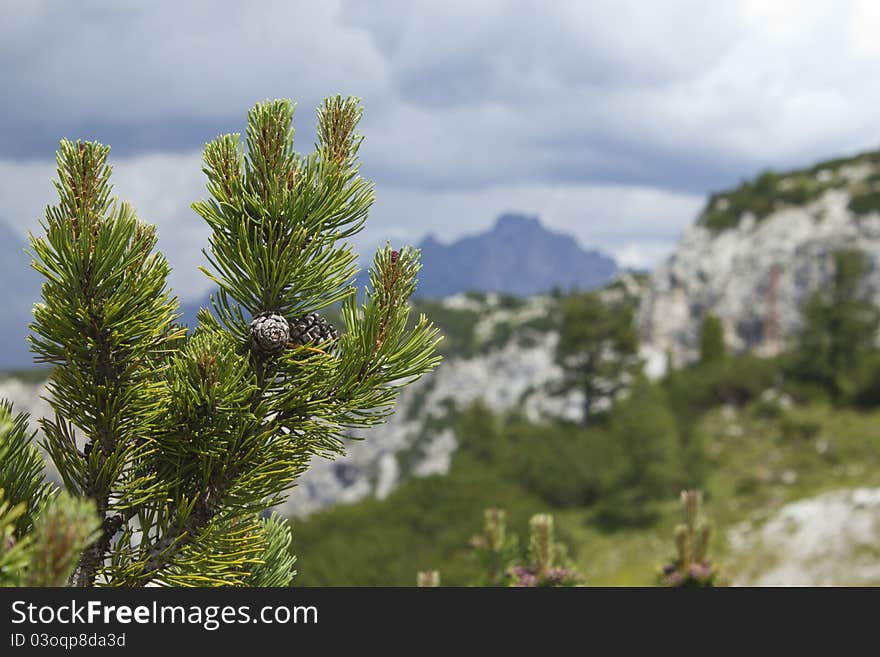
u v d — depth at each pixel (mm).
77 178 2289
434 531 26750
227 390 2342
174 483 2406
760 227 80625
